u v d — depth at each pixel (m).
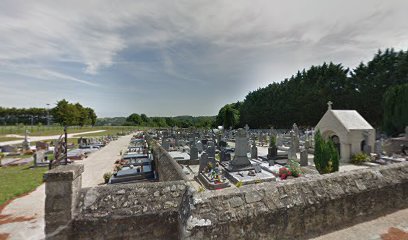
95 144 28.14
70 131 61.41
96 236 3.71
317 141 11.79
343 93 46.00
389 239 4.32
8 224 5.98
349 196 4.95
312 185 4.78
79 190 3.98
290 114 54.16
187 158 18.25
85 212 3.77
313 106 47.94
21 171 12.88
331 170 11.09
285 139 28.31
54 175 3.59
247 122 69.12
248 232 3.84
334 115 17.75
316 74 57.03
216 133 31.77
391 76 39.25
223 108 76.75
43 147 20.75
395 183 5.70
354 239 4.32
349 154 16.64
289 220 4.22
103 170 13.77
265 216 4.00
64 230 3.60
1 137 39.19
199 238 3.46
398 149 19.22
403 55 39.16
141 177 11.52
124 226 3.84
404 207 5.80
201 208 3.70
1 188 9.35
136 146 27.16
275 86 69.19
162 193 4.31
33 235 5.36
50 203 3.59
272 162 15.54
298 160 17.02
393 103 31.64
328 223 4.64
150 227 3.96
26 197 8.27
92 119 104.38
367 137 17.02
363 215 5.12
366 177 5.48
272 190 4.39
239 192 4.15
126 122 110.94
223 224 3.65
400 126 30.58
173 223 4.07
